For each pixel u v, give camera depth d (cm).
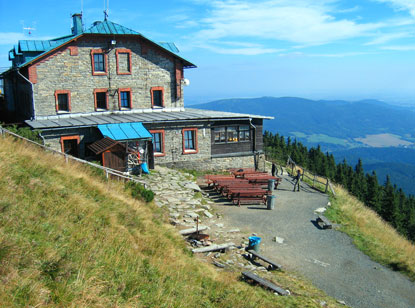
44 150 1817
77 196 1257
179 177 2575
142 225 1305
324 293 1207
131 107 3130
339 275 1377
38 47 3055
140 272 902
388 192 5691
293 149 5941
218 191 2452
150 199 1788
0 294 588
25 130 2194
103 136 2484
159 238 1261
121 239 1051
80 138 2561
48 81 2788
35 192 1139
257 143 3306
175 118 2870
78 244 898
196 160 3016
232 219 1938
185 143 2977
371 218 2470
